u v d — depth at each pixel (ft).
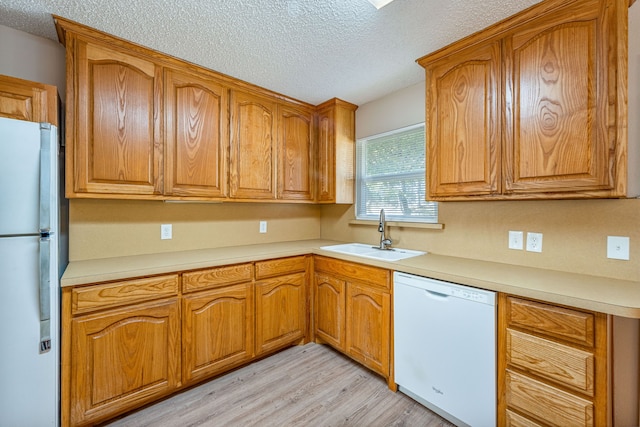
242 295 7.08
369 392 6.39
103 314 5.23
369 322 6.86
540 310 4.25
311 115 9.67
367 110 9.34
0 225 4.26
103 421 5.48
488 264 6.10
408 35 5.71
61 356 4.89
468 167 5.86
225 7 4.90
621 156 4.19
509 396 4.58
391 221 8.55
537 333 4.30
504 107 5.34
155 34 5.68
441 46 6.10
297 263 8.30
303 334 8.47
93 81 5.69
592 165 4.41
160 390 5.84
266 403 6.04
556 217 5.53
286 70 7.16
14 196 4.35
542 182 4.90
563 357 4.03
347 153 9.50
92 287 5.11
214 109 7.41
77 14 5.10
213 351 6.59
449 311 5.29
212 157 7.38
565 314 4.02
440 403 5.44
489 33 5.46
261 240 9.50
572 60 4.56
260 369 7.30
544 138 4.86
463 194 5.95
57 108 5.19
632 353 4.58
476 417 4.94
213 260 6.56
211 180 7.36
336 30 5.56
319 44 6.04
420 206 7.99
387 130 8.73
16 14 5.14
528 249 5.88
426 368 5.66
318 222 11.04
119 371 5.38
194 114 7.06
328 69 7.14
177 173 6.80
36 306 4.53
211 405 5.97
